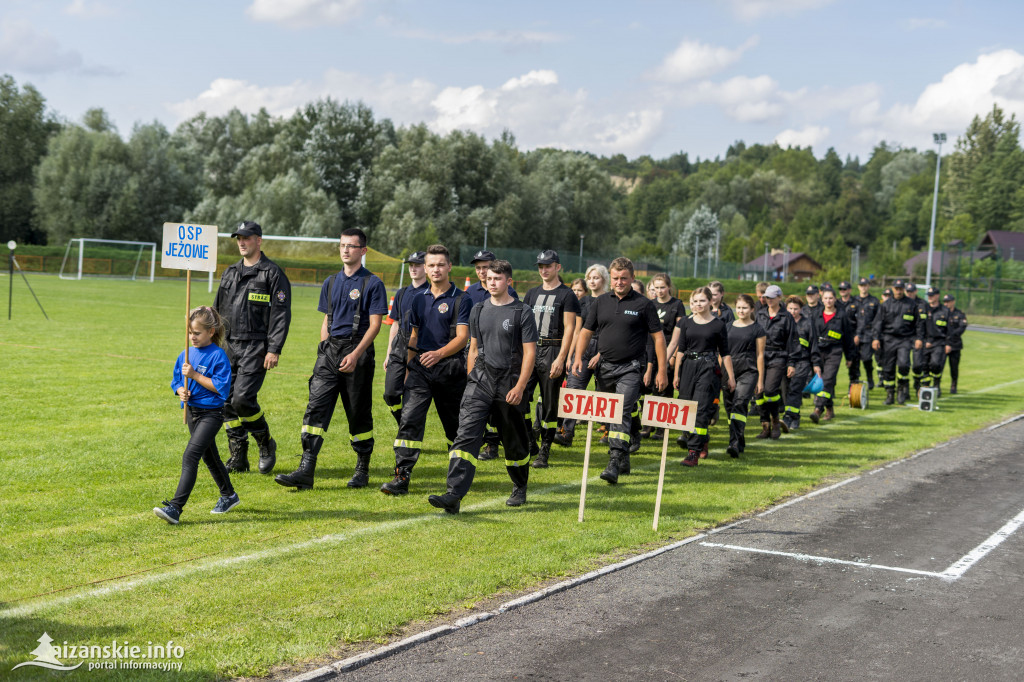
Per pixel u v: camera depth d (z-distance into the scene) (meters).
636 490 7.84
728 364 9.22
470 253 72.81
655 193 183.25
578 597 5.08
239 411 7.62
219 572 5.14
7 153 71.31
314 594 4.84
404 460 7.22
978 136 119.75
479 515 6.73
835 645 4.50
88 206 67.50
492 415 7.02
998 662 4.34
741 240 127.06
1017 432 12.20
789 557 6.00
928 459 9.92
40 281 46.84
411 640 4.32
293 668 3.96
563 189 86.75
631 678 4.03
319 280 62.69
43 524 6.00
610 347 8.23
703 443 9.16
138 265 59.84
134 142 70.31
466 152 80.94
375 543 5.86
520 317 6.85
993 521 7.20
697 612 4.91
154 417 10.16
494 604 4.89
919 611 5.05
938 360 16.55
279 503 6.84
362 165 84.56
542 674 4.04
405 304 8.04
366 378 7.41
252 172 78.38
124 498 6.75
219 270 64.06
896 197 156.00
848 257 109.81
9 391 11.66
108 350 16.78
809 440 11.02
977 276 53.62
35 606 4.52
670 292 10.42
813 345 12.23
